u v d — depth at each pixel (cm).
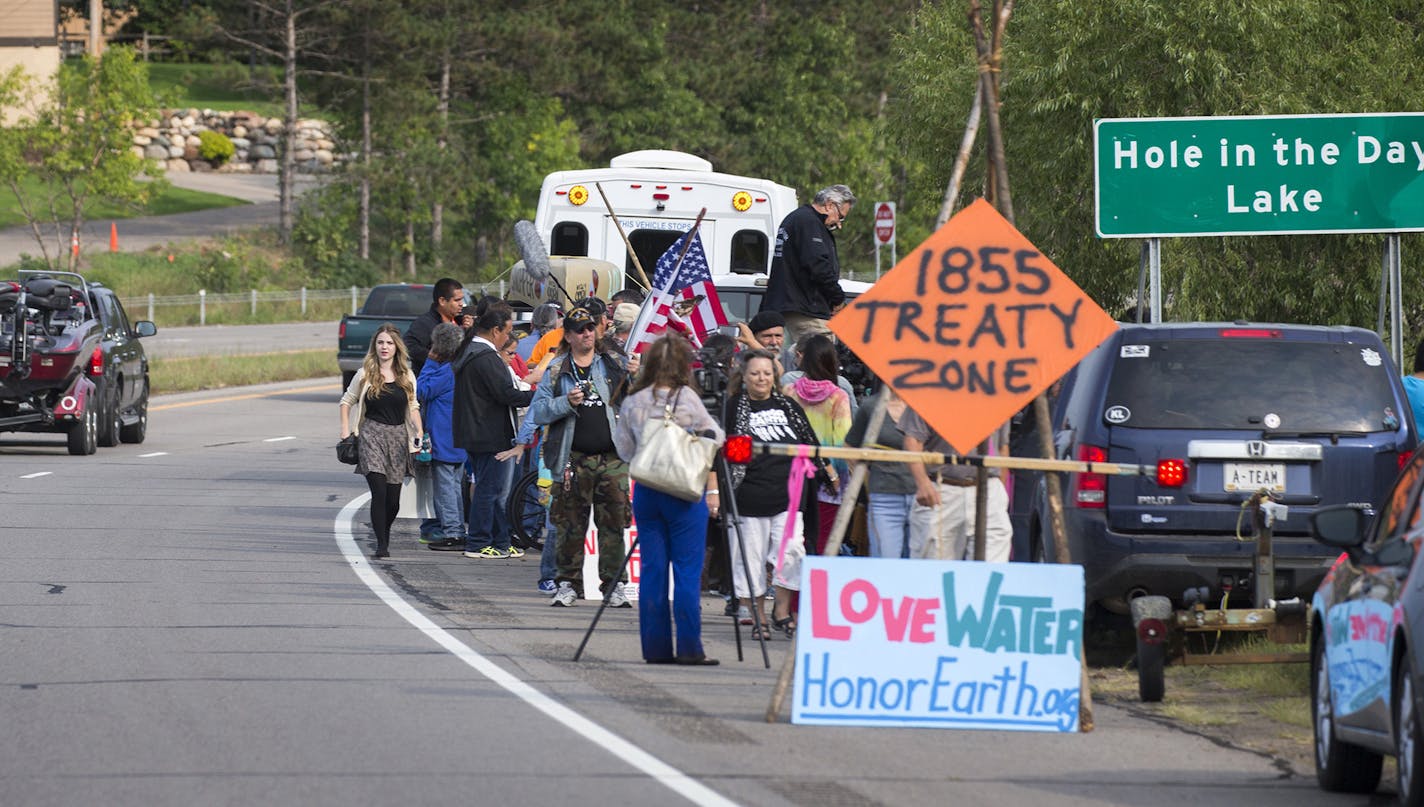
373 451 4897
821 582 2839
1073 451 3347
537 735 2686
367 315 11288
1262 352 3344
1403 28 6425
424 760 2495
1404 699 2145
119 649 3378
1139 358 3344
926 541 3394
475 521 4988
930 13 8438
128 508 5875
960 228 2925
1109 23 6203
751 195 6069
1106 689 3284
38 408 7650
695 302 4475
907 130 8188
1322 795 2428
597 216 6088
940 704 2828
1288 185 4634
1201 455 3294
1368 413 3319
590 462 4125
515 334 5591
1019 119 6581
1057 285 2920
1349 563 2459
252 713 2814
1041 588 2845
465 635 3650
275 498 6356
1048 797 2373
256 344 16262
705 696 3072
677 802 2280
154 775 2383
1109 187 4644
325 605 4003
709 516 3728
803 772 2484
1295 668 3322
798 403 3800
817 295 4722
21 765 2434
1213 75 6006
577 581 4194
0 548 4834
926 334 2912
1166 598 3130
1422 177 4616
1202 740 2812
